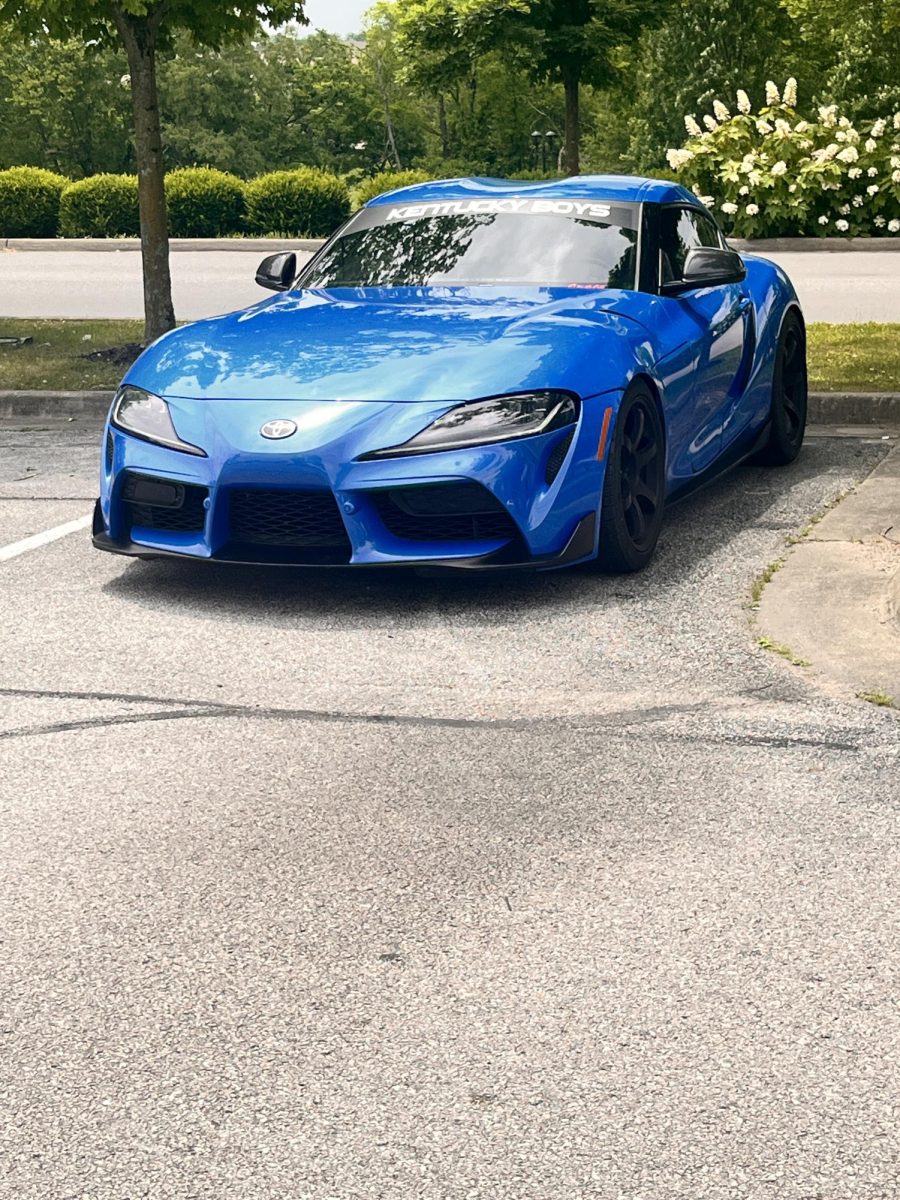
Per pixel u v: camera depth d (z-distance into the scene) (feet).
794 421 25.48
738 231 60.49
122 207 79.25
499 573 17.10
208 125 312.91
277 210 78.74
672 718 13.55
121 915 9.92
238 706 14.07
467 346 18.01
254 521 17.48
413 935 9.55
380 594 18.07
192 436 17.52
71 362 38.29
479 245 21.61
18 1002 8.82
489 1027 8.45
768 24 165.07
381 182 83.97
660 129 173.27
